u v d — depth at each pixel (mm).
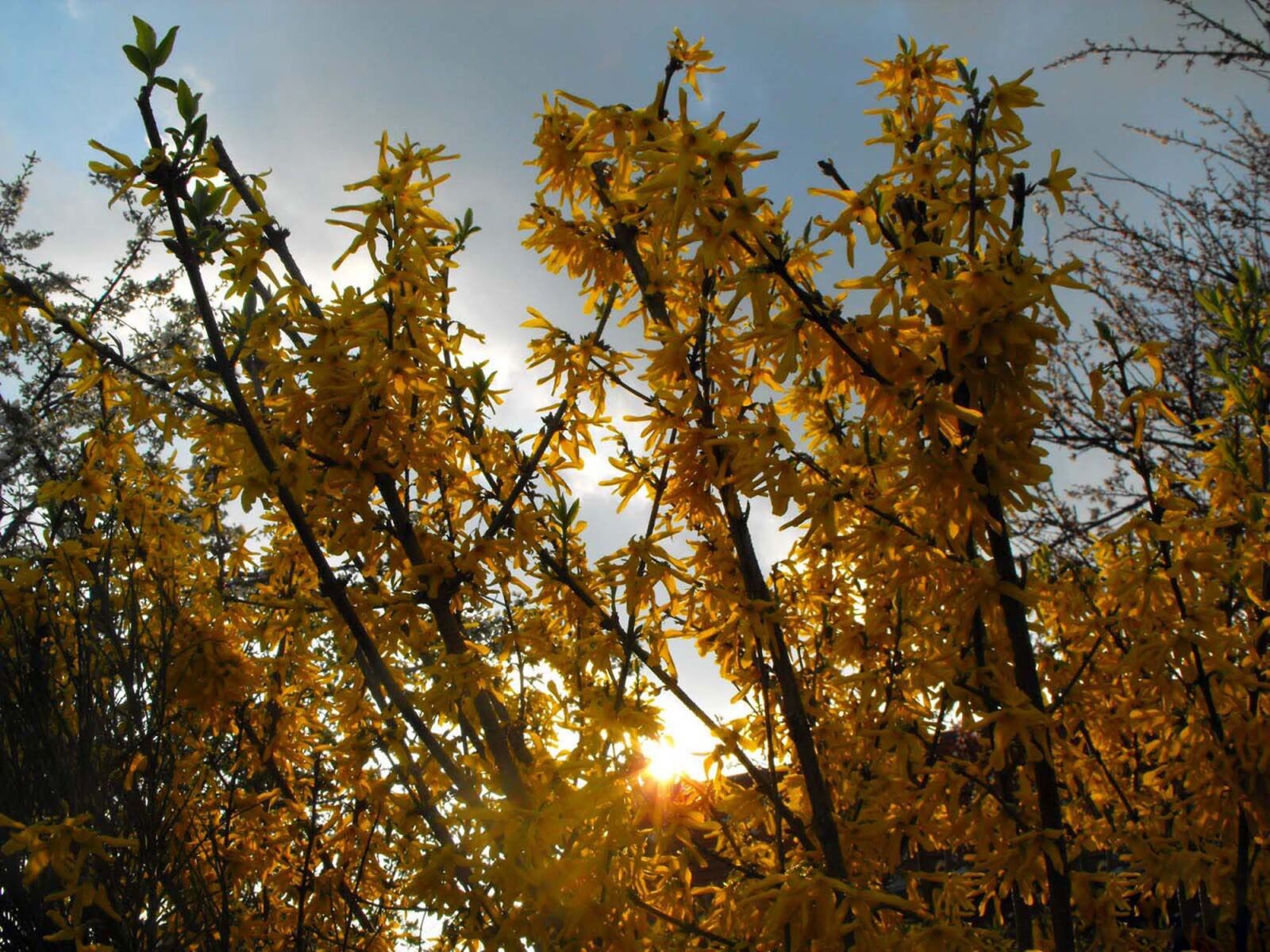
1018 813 2023
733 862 2537
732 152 1699
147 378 2174
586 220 2852
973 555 2090
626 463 2520
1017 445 1747
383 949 3205
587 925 1810
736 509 2334
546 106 2732
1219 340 5734
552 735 3012
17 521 3898
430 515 2488
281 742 3152
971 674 2047
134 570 3205
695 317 2686
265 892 3215
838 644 2979
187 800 2879
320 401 2033
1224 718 2467
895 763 2338
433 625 2561
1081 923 2812
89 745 2668
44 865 1946
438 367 2109
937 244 1787
